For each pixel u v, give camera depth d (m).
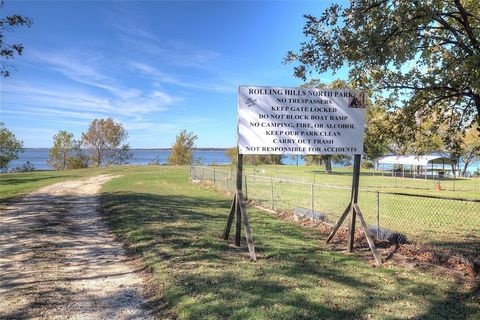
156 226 10.41
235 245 8.54
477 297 5.71
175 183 25.34
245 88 7.71
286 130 7.80
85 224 11.43
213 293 5.57
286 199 19.84
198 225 10.80
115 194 18.33
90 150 64.62
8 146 49.19
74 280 6.47
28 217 12.34
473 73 6.08
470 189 34.47
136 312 5.21
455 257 7.34
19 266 7.18
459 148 9.37
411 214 15.33
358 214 8.06
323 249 8.42
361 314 5.04
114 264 7.41
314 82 29.88
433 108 8.67
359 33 7.32
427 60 7.84
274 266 6.99
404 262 7.46
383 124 9.05
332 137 7.91
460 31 7.47
